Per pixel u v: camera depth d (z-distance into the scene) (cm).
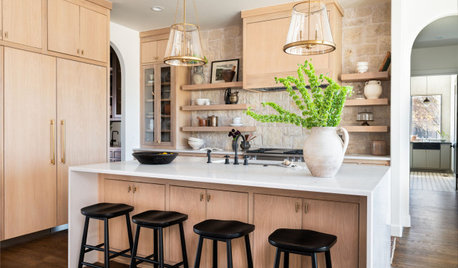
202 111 554
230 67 523
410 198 574
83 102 397
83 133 398
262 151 452
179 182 258
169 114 536
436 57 623
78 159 393
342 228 205
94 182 291
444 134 978
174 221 225
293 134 483
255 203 231
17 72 333
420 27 381
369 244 171
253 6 442
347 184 190
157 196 268
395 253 320
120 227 288
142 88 560
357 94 441
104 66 423
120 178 284
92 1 404
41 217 358
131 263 240
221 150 498
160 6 443
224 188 241
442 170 936
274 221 225
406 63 386
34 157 350
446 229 396
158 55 543
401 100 386
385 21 430
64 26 375
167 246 265
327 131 216
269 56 442
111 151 599
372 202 171
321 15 226
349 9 448
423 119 998
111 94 632
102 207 258
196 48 285
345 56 450
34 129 349
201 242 205
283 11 432
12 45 329
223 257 244
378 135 434
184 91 548
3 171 325
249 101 513
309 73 212
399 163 372
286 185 192
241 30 522
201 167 273
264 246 228
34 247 332
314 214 212
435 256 314
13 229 334
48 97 361
